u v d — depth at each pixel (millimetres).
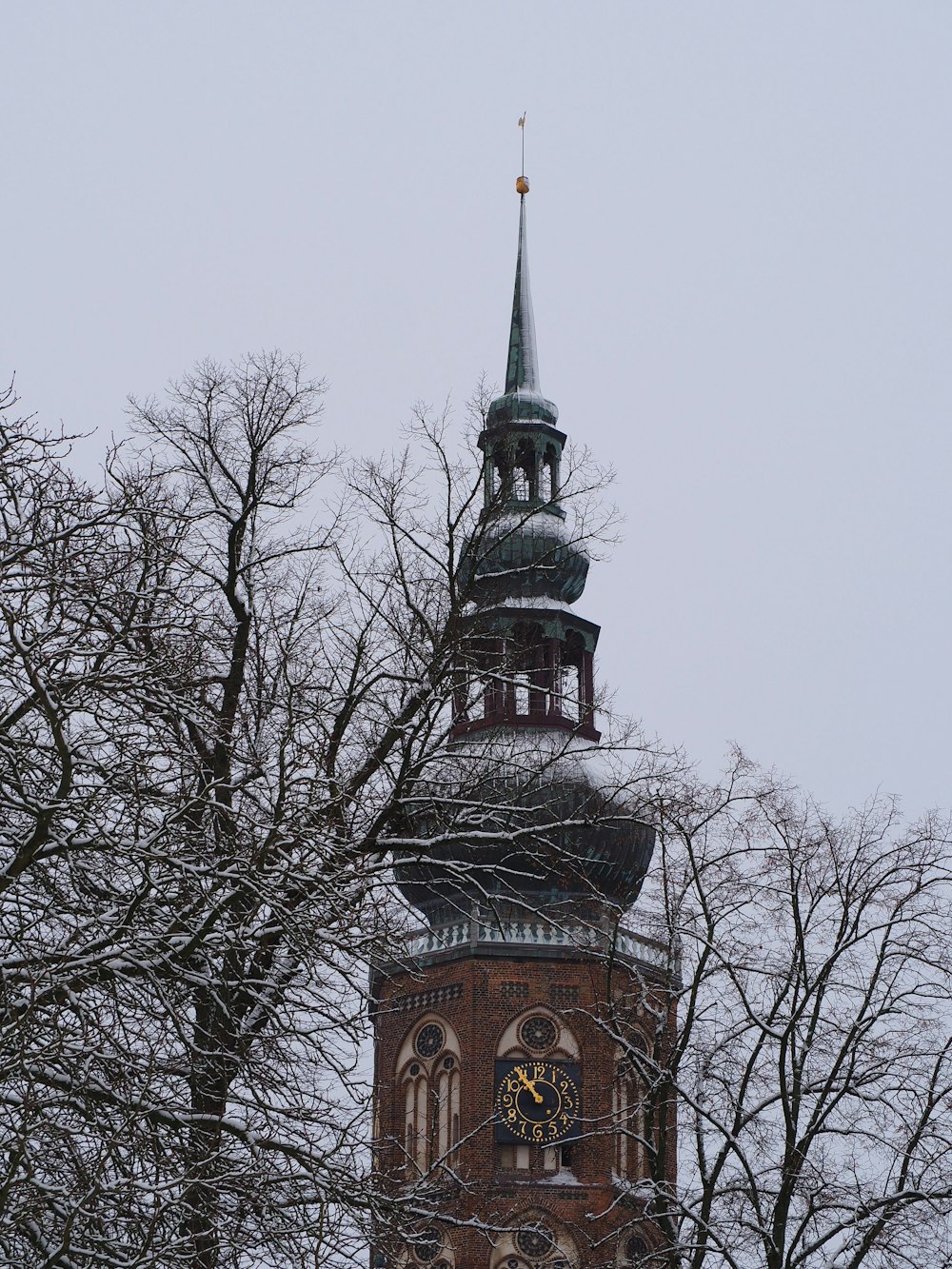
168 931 51562
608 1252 140000
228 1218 53406
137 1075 52281
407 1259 67062
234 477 70875
